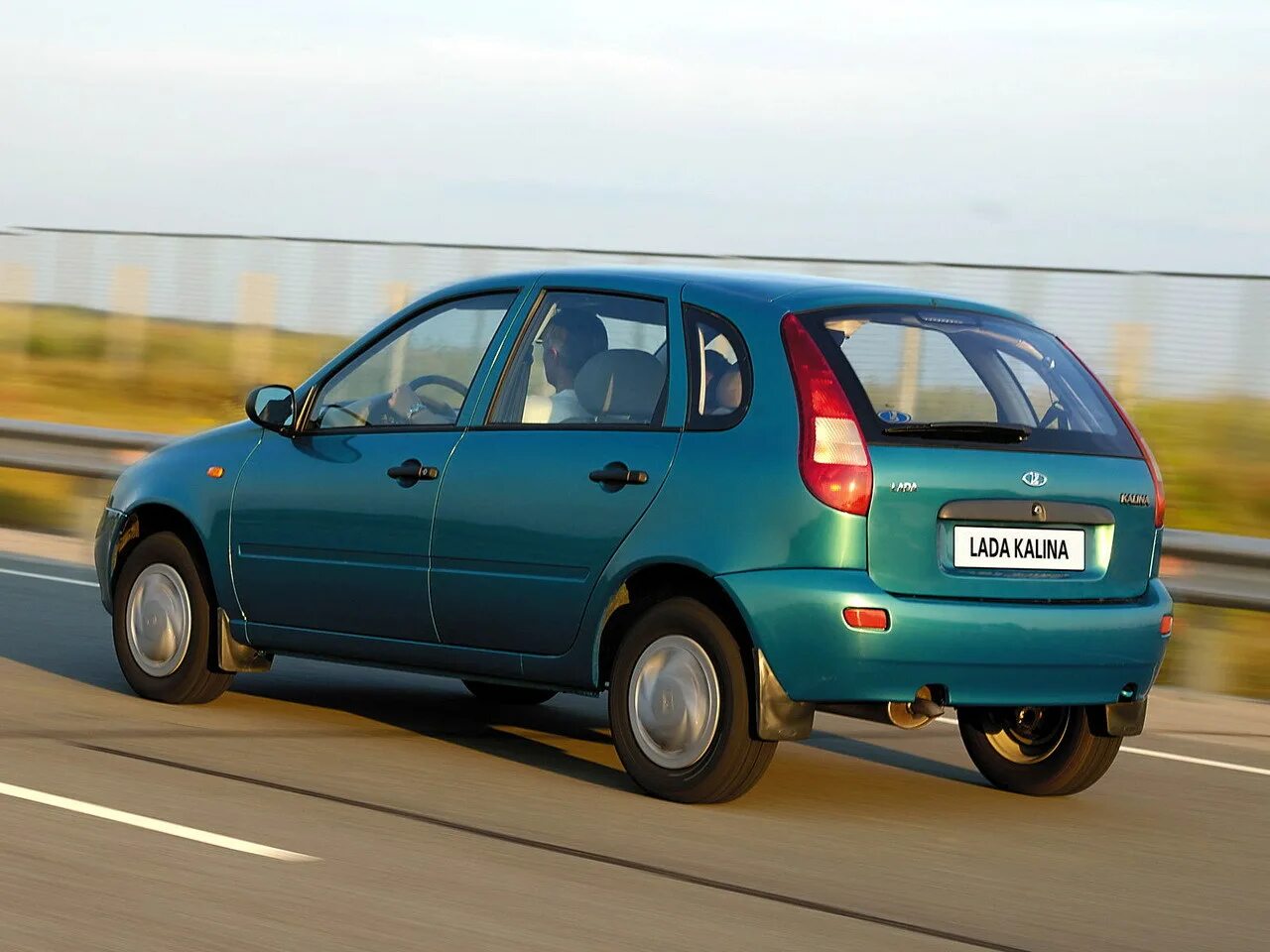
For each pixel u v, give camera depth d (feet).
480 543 25.98
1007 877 21.93
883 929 19.15
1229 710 36.96
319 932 17.54
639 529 24.49
